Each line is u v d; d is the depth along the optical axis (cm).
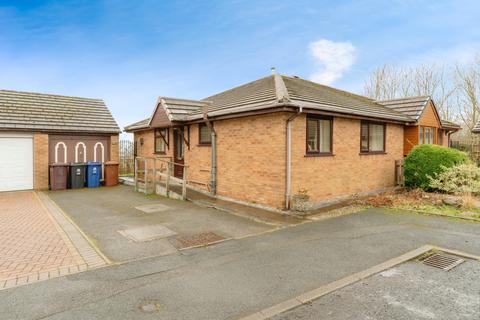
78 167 1452
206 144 1201
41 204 1048
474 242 624
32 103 1541
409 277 465
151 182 1348
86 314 359
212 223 785
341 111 994
